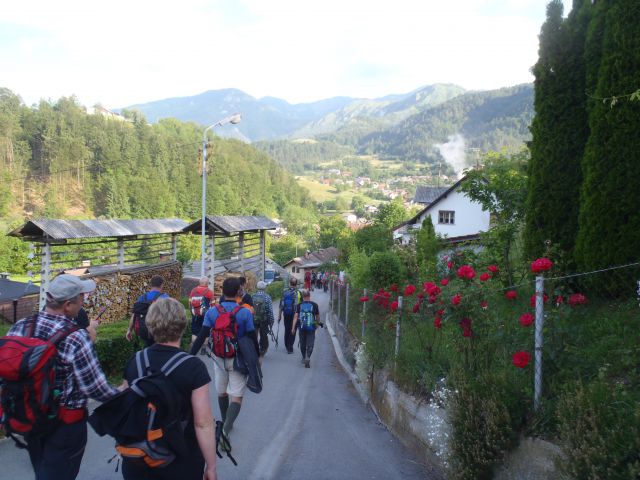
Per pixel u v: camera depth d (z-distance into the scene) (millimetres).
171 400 3059
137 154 134500
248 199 161250
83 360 3461
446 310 5469
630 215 6230
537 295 4445
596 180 6539
